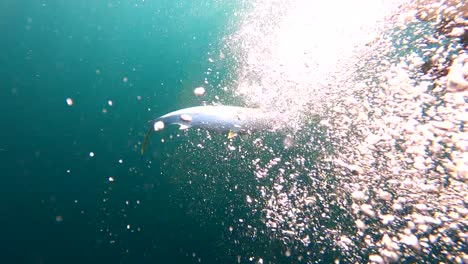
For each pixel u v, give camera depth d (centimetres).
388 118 222
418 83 228
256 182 253
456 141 191
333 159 226
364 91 248
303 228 212
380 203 193
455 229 168
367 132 225
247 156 272
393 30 278
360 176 208
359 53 281
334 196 211
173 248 291
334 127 241
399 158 202
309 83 283
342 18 332
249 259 225
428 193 183
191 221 287
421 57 240
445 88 214
